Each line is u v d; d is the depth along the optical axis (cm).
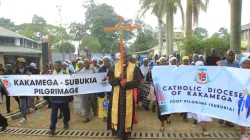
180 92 621
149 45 5944
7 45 2747
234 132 632
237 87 558
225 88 573
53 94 670
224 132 632
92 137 621
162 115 636
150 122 738
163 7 2292
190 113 641
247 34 3353
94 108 812
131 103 592
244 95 550
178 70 618
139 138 601
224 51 1906
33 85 686
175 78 621
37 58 3133
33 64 938
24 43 3119
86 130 676
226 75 572
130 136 616
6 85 702
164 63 741
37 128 704
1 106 991
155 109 884
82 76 690
